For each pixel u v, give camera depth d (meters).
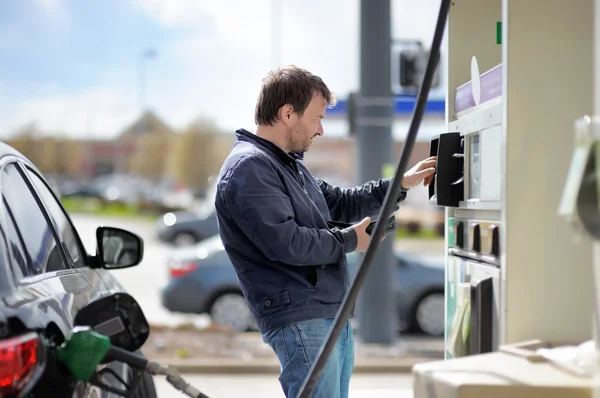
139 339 2.50
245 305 10.59
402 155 2.46
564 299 2.63
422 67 9.16
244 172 3.00
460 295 3.18
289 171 3.16
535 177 2.63
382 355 8.67
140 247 3.74
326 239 2.99
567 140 2.62
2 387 1.96
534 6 2.62
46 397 2.15
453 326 3.16
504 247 2.64
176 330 9.95
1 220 2.53
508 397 2.17
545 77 2.62
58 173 50.66
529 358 2.43
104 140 51.88
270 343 3.07
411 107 10.34
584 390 2.15
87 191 44.88
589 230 2.00
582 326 2.63
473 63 3.25
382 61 9.19
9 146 3.24
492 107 2.93
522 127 2.62
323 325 3.02
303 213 3.09
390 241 9.21
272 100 3.18
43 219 3.15
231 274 10.59
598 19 2.16
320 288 3.03
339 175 49.38
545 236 2.63
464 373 2.30
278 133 3.20
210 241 11.40
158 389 7.32
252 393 7.27
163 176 47.12
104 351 2.25
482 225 3.09
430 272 10.80
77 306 2.70
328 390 2.98
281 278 3.02
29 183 3.21
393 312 9.23
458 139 3.38
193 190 45.34
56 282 2.75
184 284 10.59
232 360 8.38
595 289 2.21
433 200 3.46
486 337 2.91
